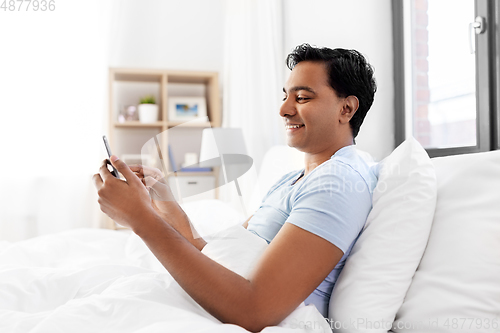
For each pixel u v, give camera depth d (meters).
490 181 0.85
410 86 2.31
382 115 2.36
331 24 2.47
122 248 1.49
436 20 2.11
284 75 2.61
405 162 0.91
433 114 2.15
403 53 2.31
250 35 2.69
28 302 0.86
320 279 0.74
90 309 0.72
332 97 0.92
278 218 0.91
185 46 3.00
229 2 2.84
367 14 2.42
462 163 0.92
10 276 0.93
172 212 0.93
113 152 2.80
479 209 0.82
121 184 0.77
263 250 0.82
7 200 2.42
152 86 2.96
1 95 2.43
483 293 0.72
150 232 0.75
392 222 0.83
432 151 1.94
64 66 2.54
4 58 2.44
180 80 2.97
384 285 0.79
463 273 0.76
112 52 2.85
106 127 2.65
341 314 0.80
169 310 0.70
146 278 0.82
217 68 3.05
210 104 2.93
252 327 0.71
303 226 0.75
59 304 0.88
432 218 0.86
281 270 0.71
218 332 0.63
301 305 0.77
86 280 0.93
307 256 0.73
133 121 2.76
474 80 1.84
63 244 1.38
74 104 2.55
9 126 2.43
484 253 0.76
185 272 0.72
